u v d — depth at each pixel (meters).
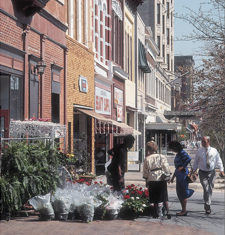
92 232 8.42
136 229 8.91
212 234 8.82
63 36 17.33
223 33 15.25
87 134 21.88
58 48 16.70
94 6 23.55
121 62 30.86
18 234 7.97
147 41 42.94
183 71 19.31
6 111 10.93
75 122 21.39
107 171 11.07
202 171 11.52
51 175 10.01
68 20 19.03
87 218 9.41
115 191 10.65
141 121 40.53
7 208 9.12
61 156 10.94
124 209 10.23
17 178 9.27
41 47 14.81
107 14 26.45
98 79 23.78
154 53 49.31
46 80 15.42
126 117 32.69
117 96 29.02
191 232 8.90
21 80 13.34
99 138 24.97
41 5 13.56
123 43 31.08
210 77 17.83
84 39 21.47
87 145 21.84
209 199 11.39
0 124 10.91
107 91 26.00
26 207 10.52
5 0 12.18
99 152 24.84
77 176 14.69
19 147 9.66
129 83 33.91
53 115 16.25
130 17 34.56
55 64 16.02
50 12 15.88
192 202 13.37
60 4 17.09
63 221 9.42
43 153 9.89
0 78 12.56
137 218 10.29
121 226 9.16
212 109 17.42
